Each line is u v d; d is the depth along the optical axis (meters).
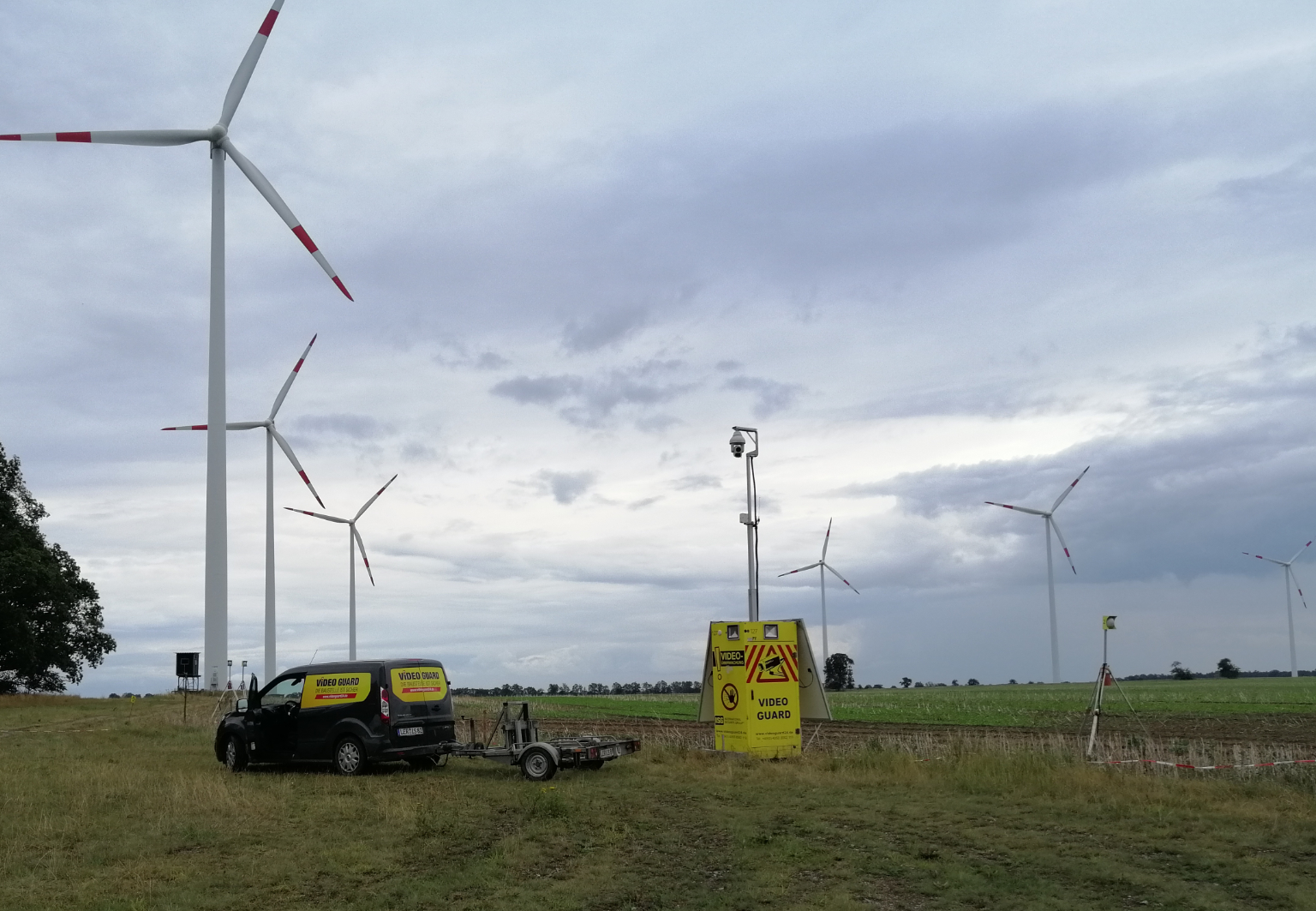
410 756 19.48
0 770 19.27
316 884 10.62
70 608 65.19
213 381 51.34
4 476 64.12
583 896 10.05
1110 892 9.86
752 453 23.52
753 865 11.18
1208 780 15.70
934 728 33.91
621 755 19.78
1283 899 9.45
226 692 40.12
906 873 10.70
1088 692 83.94
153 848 12.20
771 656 21.89
